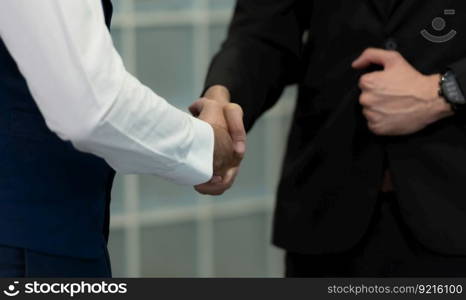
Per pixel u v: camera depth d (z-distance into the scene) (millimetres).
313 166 2127
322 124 2113
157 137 1407
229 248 3770
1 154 1464
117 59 1359
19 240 1474
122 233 3531
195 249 3693
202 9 3576
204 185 1789
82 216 1551
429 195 1984
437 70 1976
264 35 2207
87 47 1305
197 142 1508
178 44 3562
